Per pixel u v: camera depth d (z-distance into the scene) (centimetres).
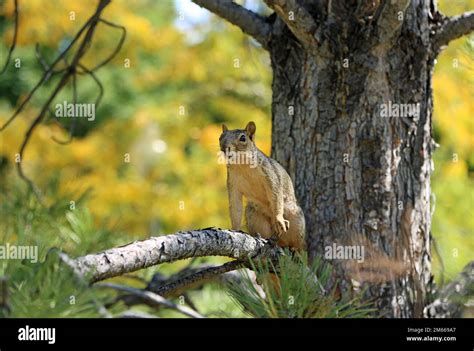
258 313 482
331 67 732
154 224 1470
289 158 753
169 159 1598
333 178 731
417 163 740
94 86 1819
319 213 733
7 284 349
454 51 1238
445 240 923
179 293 700
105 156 1606
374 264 716
